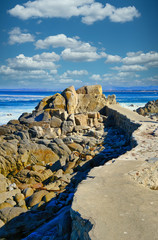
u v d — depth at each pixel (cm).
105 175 529
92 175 533
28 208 757
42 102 2172
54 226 521
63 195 762
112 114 2105
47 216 641
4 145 1277
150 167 574
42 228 528
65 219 438
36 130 1661
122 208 360
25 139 1440
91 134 1666
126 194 418
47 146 1412
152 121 1397
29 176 1066
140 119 1489
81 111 2262
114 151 1265
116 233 293
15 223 607
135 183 479
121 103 5459
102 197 404
